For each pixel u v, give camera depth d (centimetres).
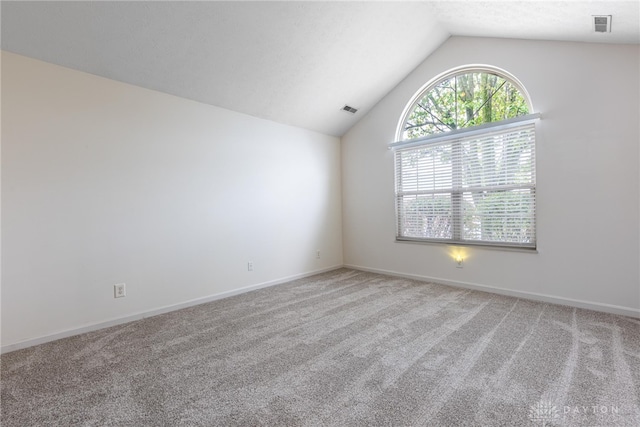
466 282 374
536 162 314
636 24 226
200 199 340
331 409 157
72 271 257
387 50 357
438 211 401
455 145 381
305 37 301
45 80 242
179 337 250
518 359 201
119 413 158
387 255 455
